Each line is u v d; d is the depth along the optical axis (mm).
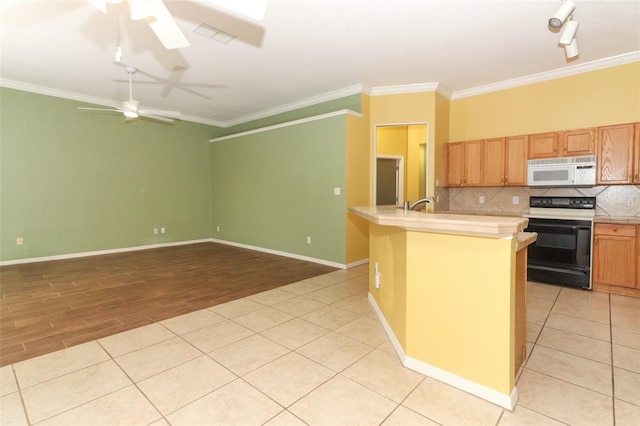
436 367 2033
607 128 3816
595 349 2398
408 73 4465
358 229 5141
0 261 5023
